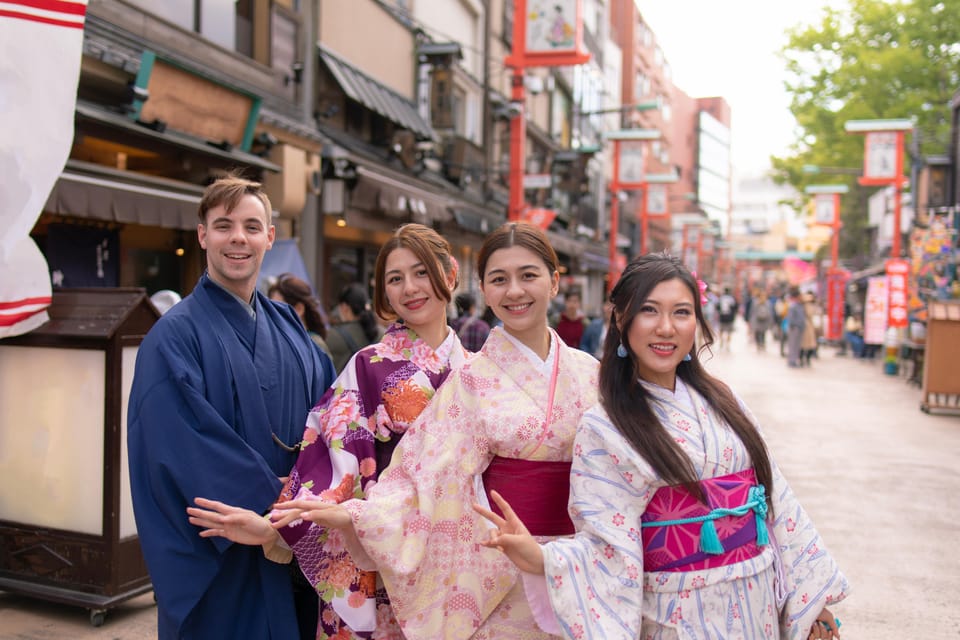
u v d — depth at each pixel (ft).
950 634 11.94
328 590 7.45
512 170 39.09
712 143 253.65
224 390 7.47
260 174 25.55
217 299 7.80
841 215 114.21
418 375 7.97
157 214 19.56
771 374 51.67
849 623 12.31
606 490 6.50
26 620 11.71
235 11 28.48
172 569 7.02
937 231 44.70
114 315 11.59
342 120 37.17
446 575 7.30
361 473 7.64
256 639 7.53
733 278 250.98
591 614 6.23
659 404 6.72
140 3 23.56
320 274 33.06
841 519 17.81
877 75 67.00
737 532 6.43
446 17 52.49
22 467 12.10
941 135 68.08
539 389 7.30
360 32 39.09
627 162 75.72
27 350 12.03
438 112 46.11
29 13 11.14
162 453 7.01
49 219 20.54
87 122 18.95
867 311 63.10
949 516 18.08
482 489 7.39
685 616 6.31
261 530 6.89
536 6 37.76
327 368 9.04
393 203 34.86
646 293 6.63
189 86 22.56
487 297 7.48
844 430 29.55
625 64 139.23
